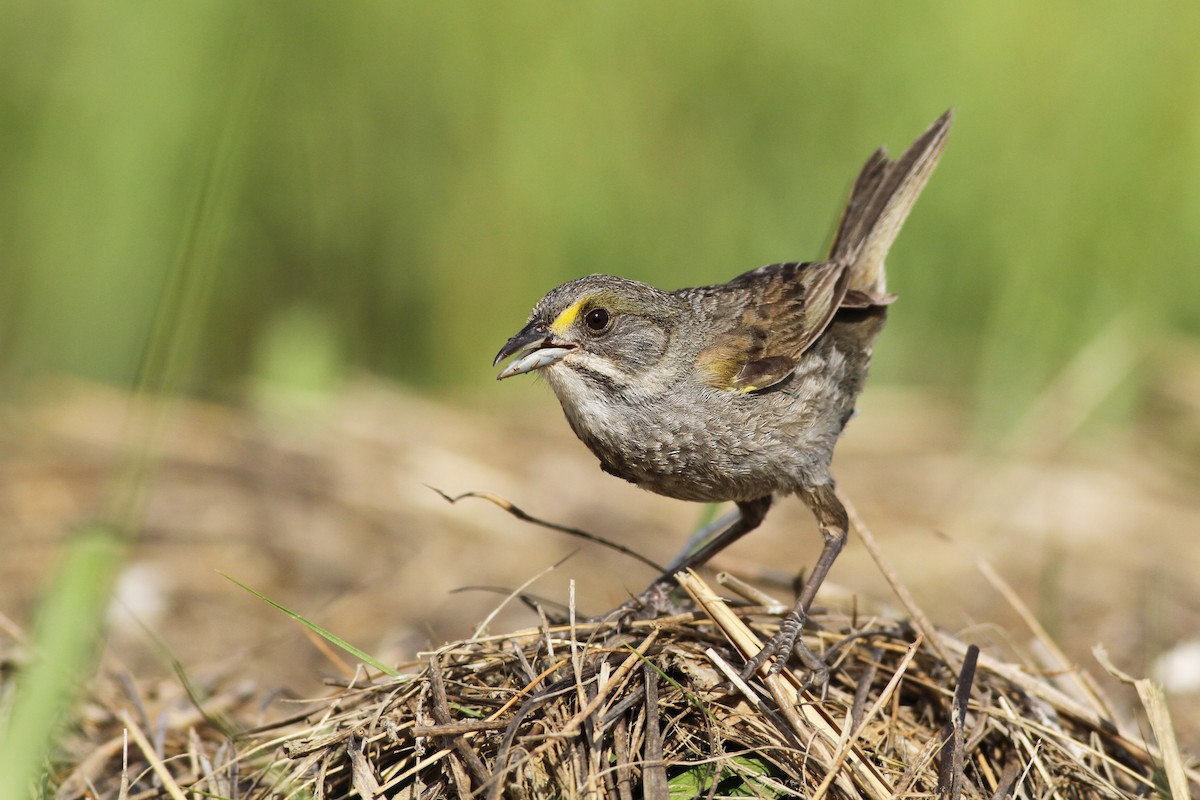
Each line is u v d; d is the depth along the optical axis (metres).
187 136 14.02
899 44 14.70
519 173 14.48
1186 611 10.17
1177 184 14.48
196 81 14.02
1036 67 14.59
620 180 14.66
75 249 14.17
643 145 14.72
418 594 10.63
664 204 14.74
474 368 14.68
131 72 14.12
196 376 14.19
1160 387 13.77
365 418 13.27
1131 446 13.13
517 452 13.11
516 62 14.48
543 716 6.28
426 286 14.70
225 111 10.38
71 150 14.23
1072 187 14.35
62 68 14.23
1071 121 14.50
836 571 10.89
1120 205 14.36
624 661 6.46
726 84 14.85
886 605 8.33
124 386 13.92
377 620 10.23
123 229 14.09
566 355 7.81
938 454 13.02
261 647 9.27
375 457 12.56
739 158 14.87
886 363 14.52
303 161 14.36
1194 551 11.22
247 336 14.36
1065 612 10.24
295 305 14.48
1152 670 8.34
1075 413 13.05
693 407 7.82
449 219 14.58
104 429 12.95
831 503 7.99
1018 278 14.12
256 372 14.11
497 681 6.76
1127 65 14.55
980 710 6.79
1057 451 12.85
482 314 14.64
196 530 11.21
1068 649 9.63
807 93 14.88
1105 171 14.40
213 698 8.17
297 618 6.60
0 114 14.35
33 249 14.26
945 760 6.43
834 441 8.30
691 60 14.75
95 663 8.12
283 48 13.97
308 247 14.50
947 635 7.43
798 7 14.79
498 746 6.23
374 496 11.95
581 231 14.58
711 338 7.95
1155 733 6.62
